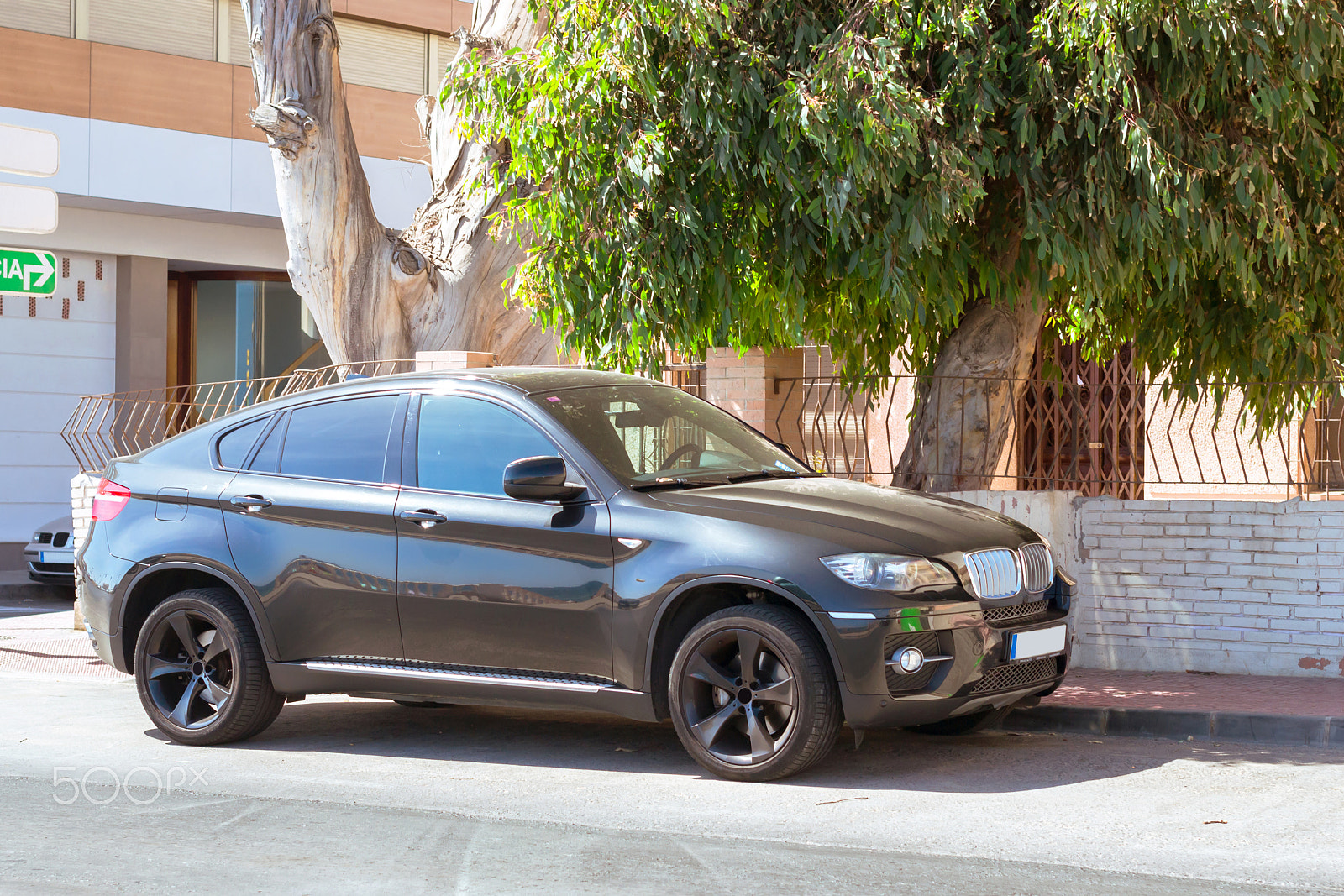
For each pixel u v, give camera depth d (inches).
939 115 291.9
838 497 257.6
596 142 312.5
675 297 319.0
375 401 283.0
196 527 289.0
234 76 828.0
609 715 319.3
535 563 254.7
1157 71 306.8
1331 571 332.5
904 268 302.8
